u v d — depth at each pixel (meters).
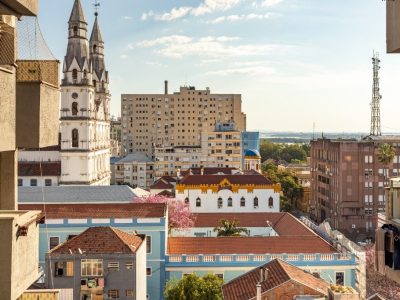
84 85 109.94
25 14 15.11
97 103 119.94
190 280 53.16
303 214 157.00
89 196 92.69
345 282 61.94
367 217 123.25
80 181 110.31
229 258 62.94
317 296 41.09
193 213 93.69
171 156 192.00
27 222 14.23
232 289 46.72
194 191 112.44
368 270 68.12
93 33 129.62
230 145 190.88
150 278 62.81
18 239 13.80
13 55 14.33
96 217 65.50
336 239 71.38
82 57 110.44
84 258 48.41
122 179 195.62
